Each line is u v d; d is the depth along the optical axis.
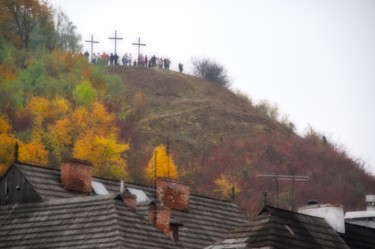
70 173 114.75
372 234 109.50
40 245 101.06
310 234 98.62
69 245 98.75
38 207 107.12
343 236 106.00
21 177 113.12
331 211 106.31
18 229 104.94
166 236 100.62
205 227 120.12
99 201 101.69
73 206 103.50
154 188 122.19
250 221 97.50
